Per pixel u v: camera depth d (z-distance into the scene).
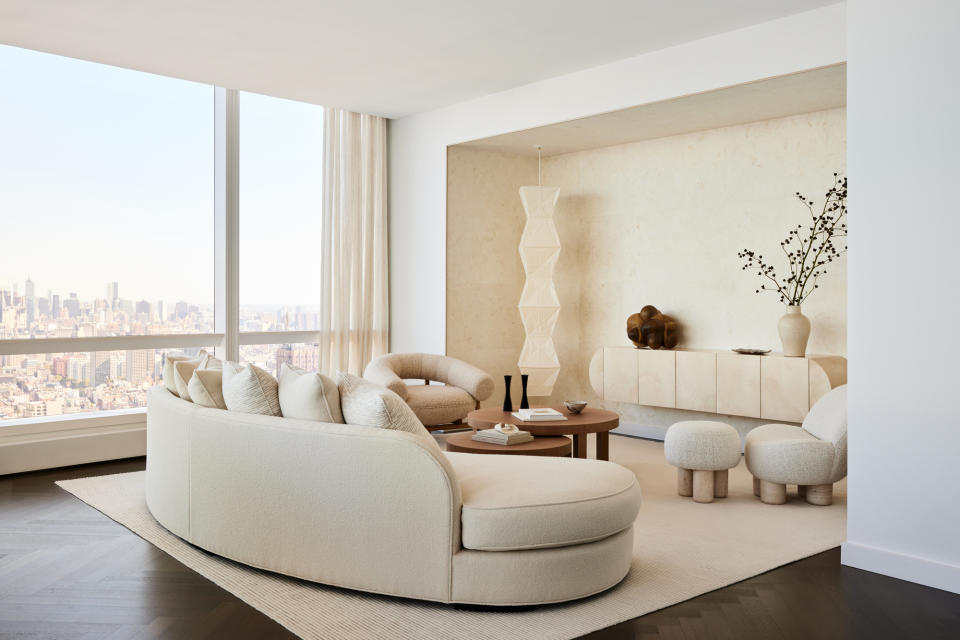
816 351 6.01
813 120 5.96
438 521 2.98
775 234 6.21
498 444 4.59
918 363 3.37
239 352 6.83
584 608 3.03
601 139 6.98
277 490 3.32
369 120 7.52
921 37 3.34
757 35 4.97
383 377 6.28
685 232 6.80
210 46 5.38
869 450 3.53
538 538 2.96
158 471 4.05
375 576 3.09
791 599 3.17
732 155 6.46
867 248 3.52
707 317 6.66
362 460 3.10
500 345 7.67
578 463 3.59
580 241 7.65
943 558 3.31
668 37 5.23
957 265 3.25
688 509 4.50
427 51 5.49
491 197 7.55
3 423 5.52
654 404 6.55
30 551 3.72
